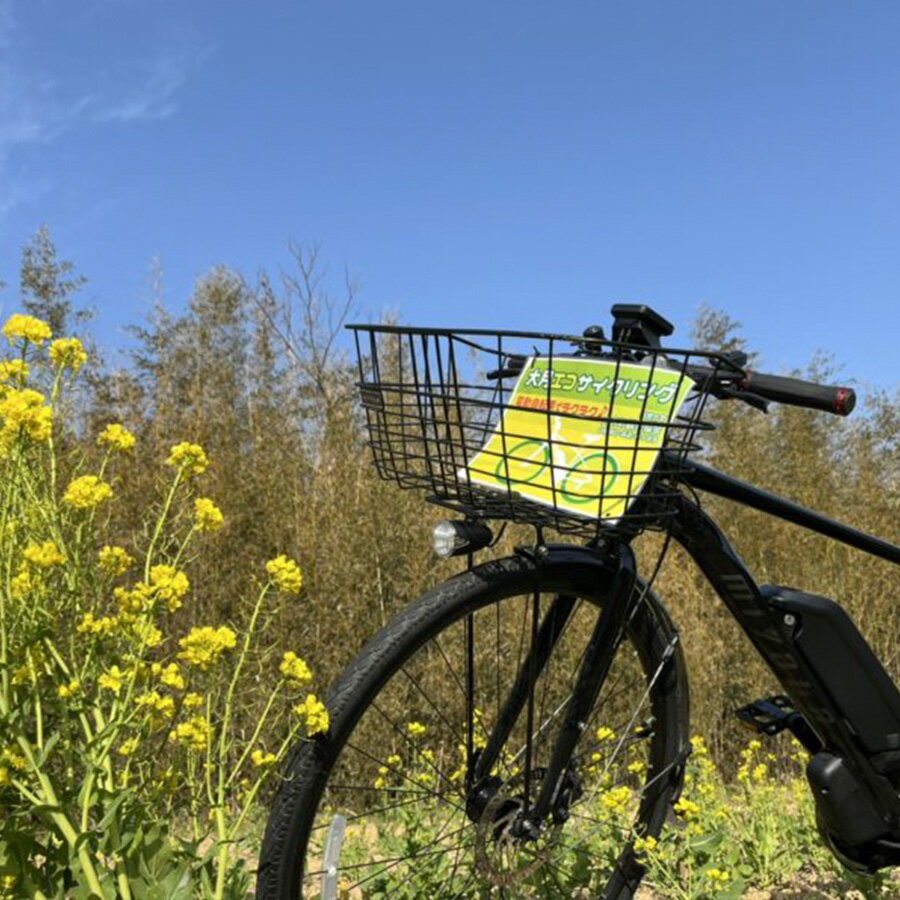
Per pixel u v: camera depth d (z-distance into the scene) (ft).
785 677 7.01
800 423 20.71
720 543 6.73
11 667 5.51
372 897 7.61
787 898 9.17
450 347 5.80
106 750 5.60
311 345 20.53
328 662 14.69
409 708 11.50
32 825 5.62
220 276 21.59
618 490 5.76
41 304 21.35
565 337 5.49
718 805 10.37
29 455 5.93
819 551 19.15
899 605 18.95
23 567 5.57
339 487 15.88
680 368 6.06
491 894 6.84
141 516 13.83
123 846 5.50
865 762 6.92
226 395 17.93
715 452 19.92
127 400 16.43
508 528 15.71
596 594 6.64
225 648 5.90
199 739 5.81
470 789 6.38
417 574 15.38
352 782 10.46
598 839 8.27
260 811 9.84
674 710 7.24
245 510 15.48
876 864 7.00
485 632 12.66
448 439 5.88
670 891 8.21
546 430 6.06
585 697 6.47
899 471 20.83
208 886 5.61
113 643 6.09
